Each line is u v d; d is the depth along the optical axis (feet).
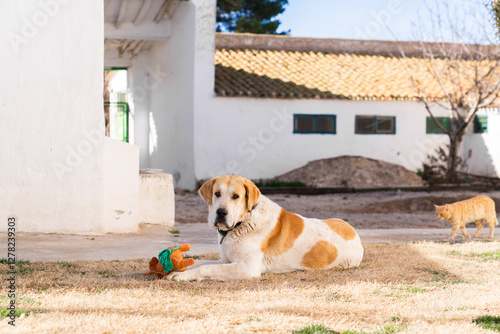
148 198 32.14
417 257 21.53
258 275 17.02
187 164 64.95
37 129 26.61
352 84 70.13
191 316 12.32
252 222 17.06
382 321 12.23
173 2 64.08
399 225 38.99
